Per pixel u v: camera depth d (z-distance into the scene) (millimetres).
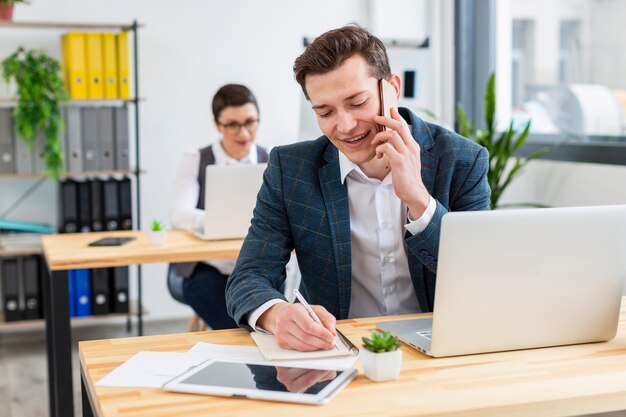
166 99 4930
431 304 1934
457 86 5277
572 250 1504
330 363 1456
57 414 2729
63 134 4457
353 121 1686
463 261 1442
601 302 1553
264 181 1975
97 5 4750
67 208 4461
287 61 5129
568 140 4426
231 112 3553
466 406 1233
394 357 1351
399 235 1941
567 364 1445
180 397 1288
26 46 4660
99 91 4480
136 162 4547
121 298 4598
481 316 1483
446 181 1883
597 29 4176
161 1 4863
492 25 5082
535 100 4711
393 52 5086
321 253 1906
